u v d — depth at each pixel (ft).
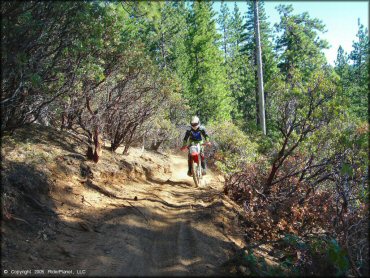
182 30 110.83
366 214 20.31
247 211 23.99
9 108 20.16
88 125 28.02
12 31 17.46
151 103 33.14
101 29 20.62
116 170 28.89
